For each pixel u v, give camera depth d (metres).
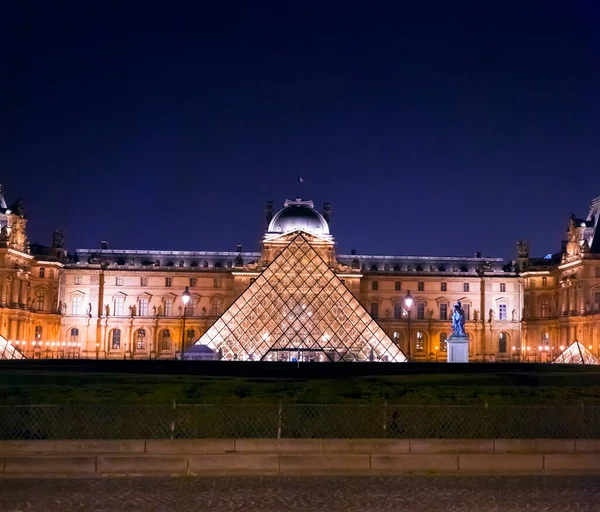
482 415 33.38
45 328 196.38
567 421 33.69
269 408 32.94
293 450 31.97
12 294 174.38
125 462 30.47
